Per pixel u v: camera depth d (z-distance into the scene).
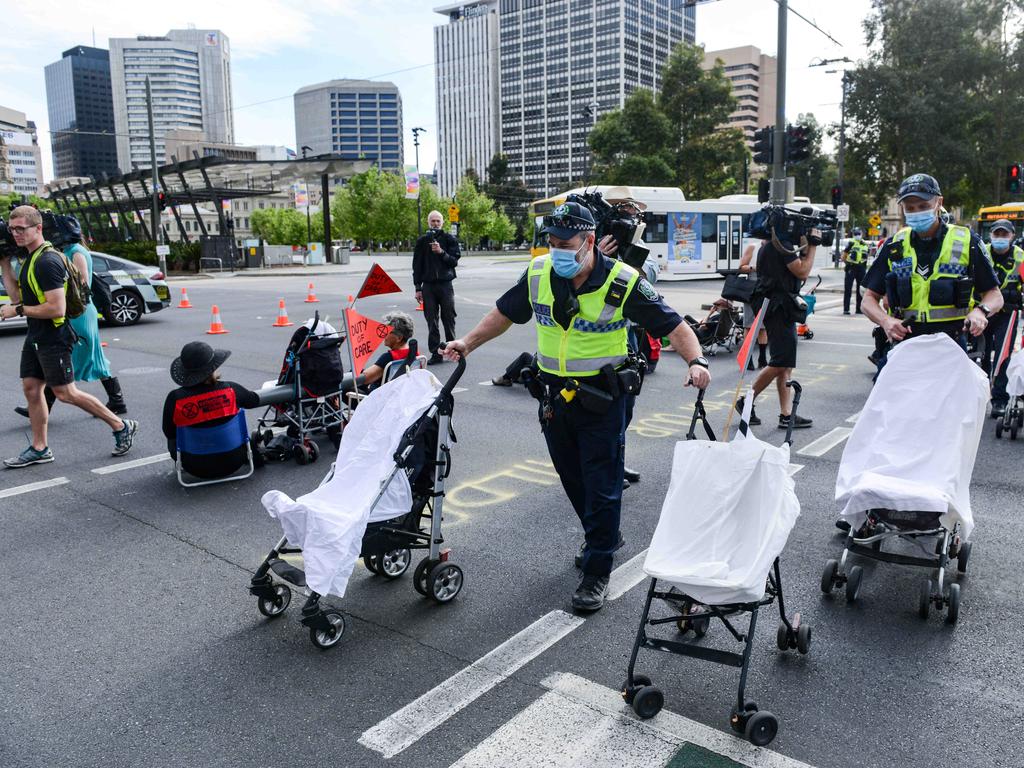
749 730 2.81
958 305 4.91
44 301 6.00
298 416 6.38
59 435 7.32
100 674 3.39
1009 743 2.85
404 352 6.48
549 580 4.25
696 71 61.75
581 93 160.50
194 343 5.67
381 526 3.84
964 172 44.34
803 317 6.90
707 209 29.17
